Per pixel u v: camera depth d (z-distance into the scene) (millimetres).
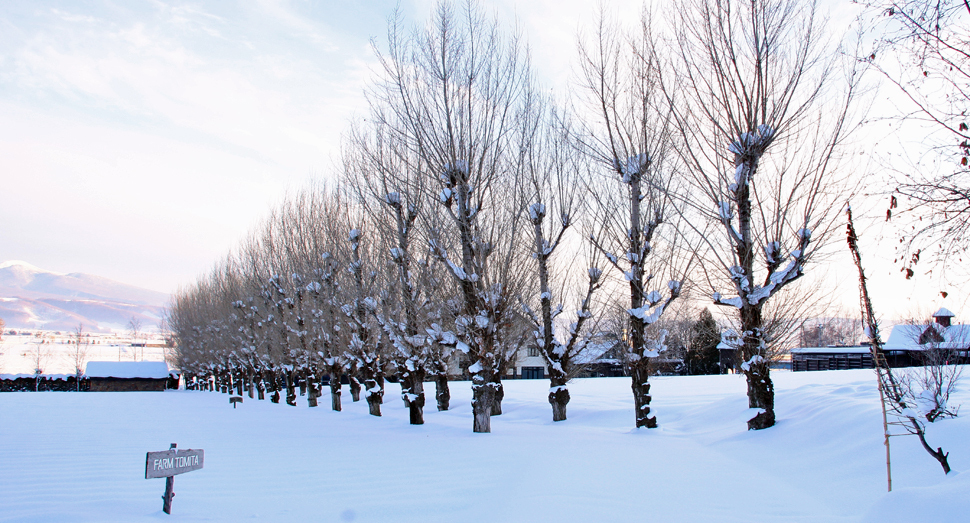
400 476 10352
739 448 13828
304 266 31562
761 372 15242
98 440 15898
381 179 21453
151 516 7398
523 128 18828
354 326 25781
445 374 29594
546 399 30297
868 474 9578
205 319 59000
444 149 17781
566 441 15047
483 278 17406
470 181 17734
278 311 36438
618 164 18828
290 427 20000
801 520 7418
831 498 8828
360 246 25953
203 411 29562
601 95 18969
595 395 30562
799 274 14789
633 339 18469
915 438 10172
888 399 8883
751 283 15688
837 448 11383
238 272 47156
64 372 133375
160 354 190875
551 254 22688
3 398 45188
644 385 18234
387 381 58531
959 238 7781
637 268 18594
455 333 19297
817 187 14859
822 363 53062
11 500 8312
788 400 17625
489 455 12531
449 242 18547
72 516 7184
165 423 21703
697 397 26906
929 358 15227
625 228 19172
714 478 10297
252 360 46438
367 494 8961
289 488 9398
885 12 7855
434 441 15195
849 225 8742
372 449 13797
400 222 20688
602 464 11273
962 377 19859
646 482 9656
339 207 27750
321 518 7566
